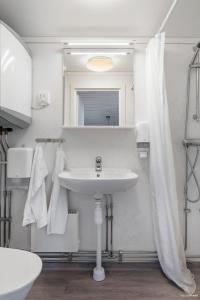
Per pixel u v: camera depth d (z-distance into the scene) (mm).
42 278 1604
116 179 1400
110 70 1891
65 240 1736
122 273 1677
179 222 1779
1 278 797
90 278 1606
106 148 1877
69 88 1881
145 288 1492
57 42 1889
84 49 1877
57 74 1887
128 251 1850
